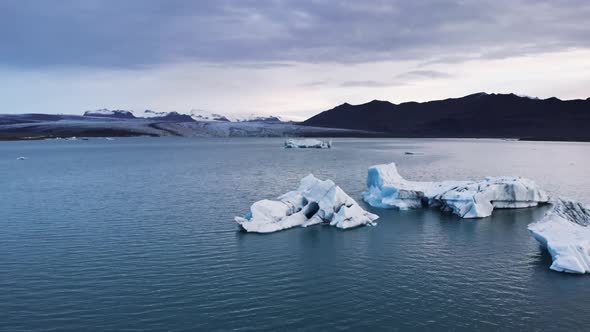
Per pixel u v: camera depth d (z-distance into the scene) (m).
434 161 153.50
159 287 34.78
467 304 32.12
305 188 60.59
